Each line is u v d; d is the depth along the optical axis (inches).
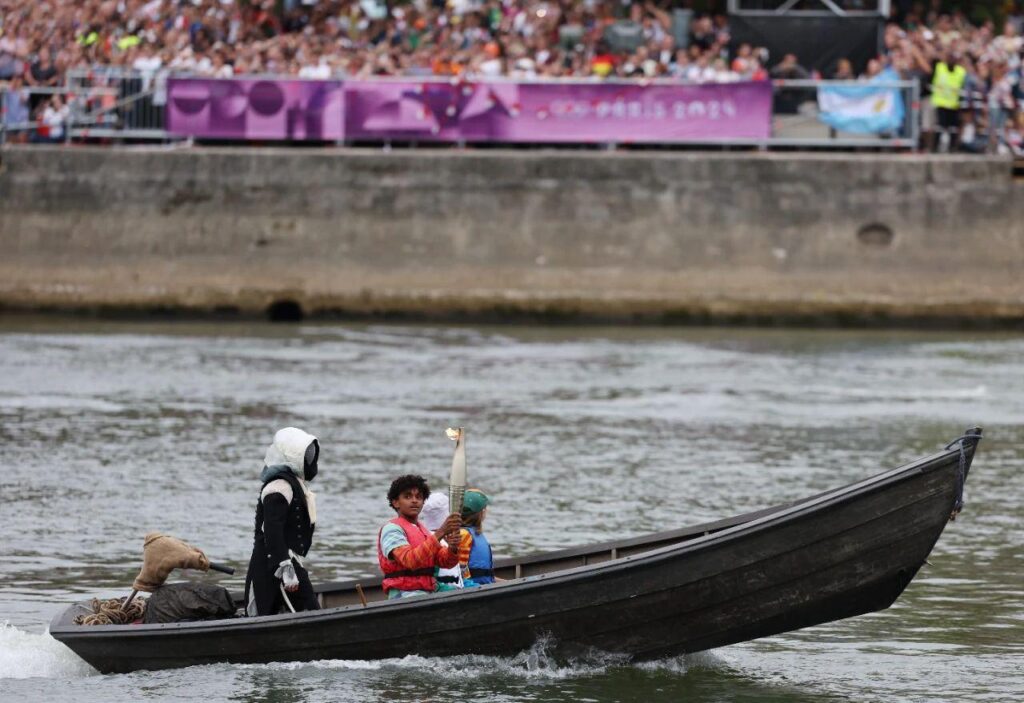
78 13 4953.3
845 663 1779.0
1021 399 3634.4
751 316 4901.6
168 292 4933.6
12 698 1593.3
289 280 4936.0
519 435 3144.7
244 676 1643.7
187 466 2810.0
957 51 4953.3
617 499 2576.3
